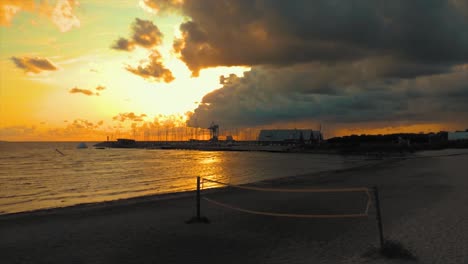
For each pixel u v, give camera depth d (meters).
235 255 7.89
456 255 7.13
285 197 17.52
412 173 28.73
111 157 97.81
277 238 9.38
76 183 32.22
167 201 17.38
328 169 47.03
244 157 97.06
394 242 8.12
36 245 9.20
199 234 10.00
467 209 12.06
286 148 145.25
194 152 146.75
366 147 99.81
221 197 18.31
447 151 75.88
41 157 94.56
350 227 10.38
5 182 33.41
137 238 9.71
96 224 11.89
